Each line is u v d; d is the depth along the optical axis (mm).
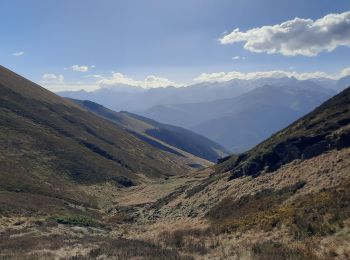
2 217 48719
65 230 44094
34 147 104125
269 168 48375
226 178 55562
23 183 74688
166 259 23922
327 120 51312
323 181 34438
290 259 20469
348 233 21859
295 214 27656
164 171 147125
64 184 89062
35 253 28422
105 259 25859
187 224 43469
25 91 159875
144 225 52281
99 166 112562
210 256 24578
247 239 27016
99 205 82062
